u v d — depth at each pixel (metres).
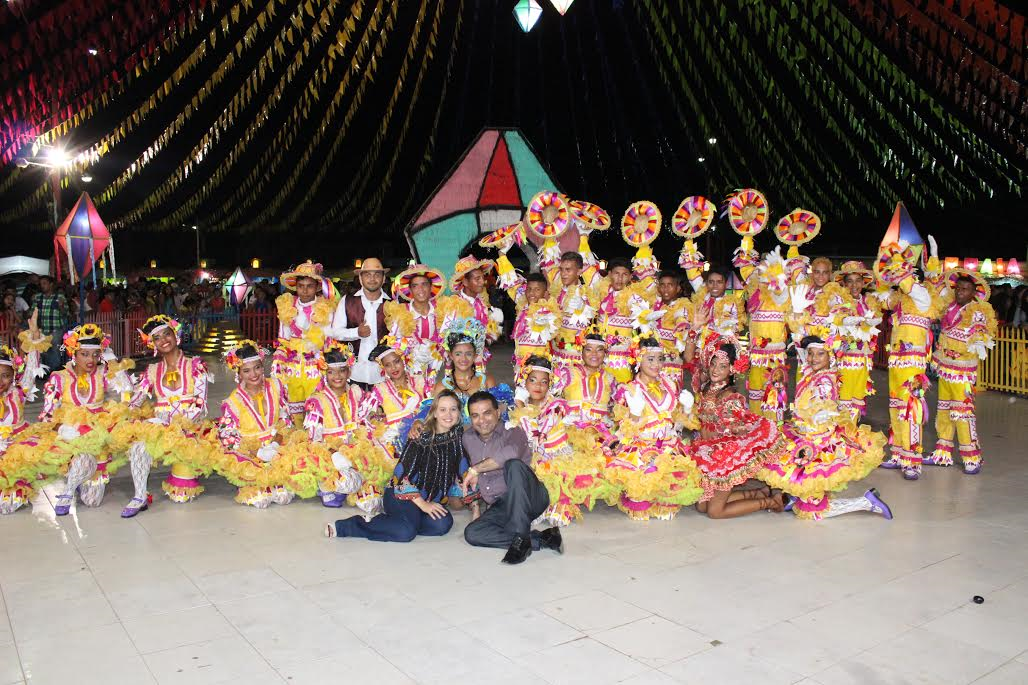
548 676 3.67
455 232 13.17
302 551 5.38
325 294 8.43
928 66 7.54
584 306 8.05
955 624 4.22
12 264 27.22
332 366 6.39
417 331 7.63
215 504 6.50
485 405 5.59
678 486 5.91
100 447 6.19
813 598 4.57
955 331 7.47
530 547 5.29
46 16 6.31
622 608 4.43
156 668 3.74
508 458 5.66
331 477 6.11
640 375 6.05
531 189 12.99
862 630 4.15
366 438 6.36
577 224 9.27
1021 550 5.38
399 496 5.63
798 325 7.97
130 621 4.25
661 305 8.65
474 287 8.26
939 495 6.74
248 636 4.08
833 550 5.39
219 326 24.78
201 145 10.72
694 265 9.23
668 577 4.90
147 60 7.62
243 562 5.16
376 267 7.84
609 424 6.57
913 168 12.66
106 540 5.58
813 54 9.17
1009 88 7.17
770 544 5.53
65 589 4.68
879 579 4.86
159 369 6.52
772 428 6.18
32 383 6.48
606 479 5.93
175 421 6.32
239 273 27.77
